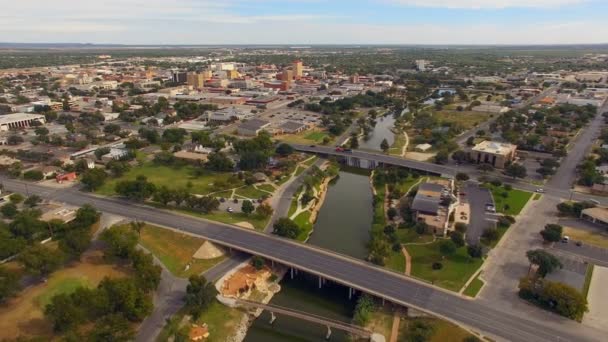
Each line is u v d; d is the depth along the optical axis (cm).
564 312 14750
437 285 16825
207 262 19000
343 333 15525
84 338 12900
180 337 13375
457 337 13925
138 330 14488
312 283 18525
